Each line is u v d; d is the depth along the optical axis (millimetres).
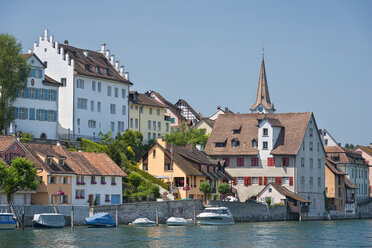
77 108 164250
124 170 148625
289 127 176250
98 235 105438
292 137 173875
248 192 174000
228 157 176750
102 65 176125
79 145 151750
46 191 121000
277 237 112500
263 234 116875
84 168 130875
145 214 127688
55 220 112625
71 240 98625
